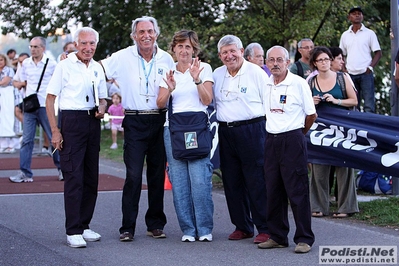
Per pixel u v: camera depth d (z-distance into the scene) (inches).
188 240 281.0
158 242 281.3
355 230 294.7
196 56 279.0
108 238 289.4
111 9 711.7
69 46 422.0
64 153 273.7
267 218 267.0
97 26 762.2
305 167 257.4
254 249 266.4
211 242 280.1
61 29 770.2
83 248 271.6
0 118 599.2
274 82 260.2
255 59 335.3
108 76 282.2
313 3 501.4
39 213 339.0
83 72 275.3
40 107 427.8
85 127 275.0
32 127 432.5
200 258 253.6
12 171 489.4
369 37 437.1
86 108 275.7
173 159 279.1
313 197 326.0
